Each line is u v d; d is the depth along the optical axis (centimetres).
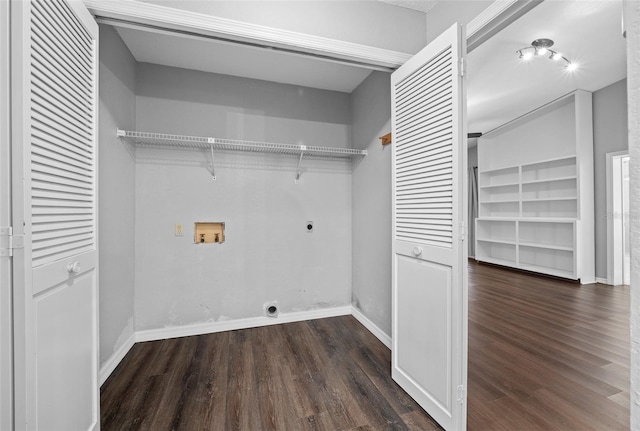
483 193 610
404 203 187
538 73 364
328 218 310
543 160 480
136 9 154
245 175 282
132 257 245
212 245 272
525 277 470
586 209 432
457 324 146
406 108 185
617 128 408
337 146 313
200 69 268
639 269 32
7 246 92
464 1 178
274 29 176
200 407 170
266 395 180
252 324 284
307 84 298
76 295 126
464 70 147
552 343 241
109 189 202
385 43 200
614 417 157
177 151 263
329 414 164
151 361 219
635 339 32
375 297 267
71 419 122
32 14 98
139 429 153
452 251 149
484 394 177
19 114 93
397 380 191
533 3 143
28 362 96
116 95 213
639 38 34
